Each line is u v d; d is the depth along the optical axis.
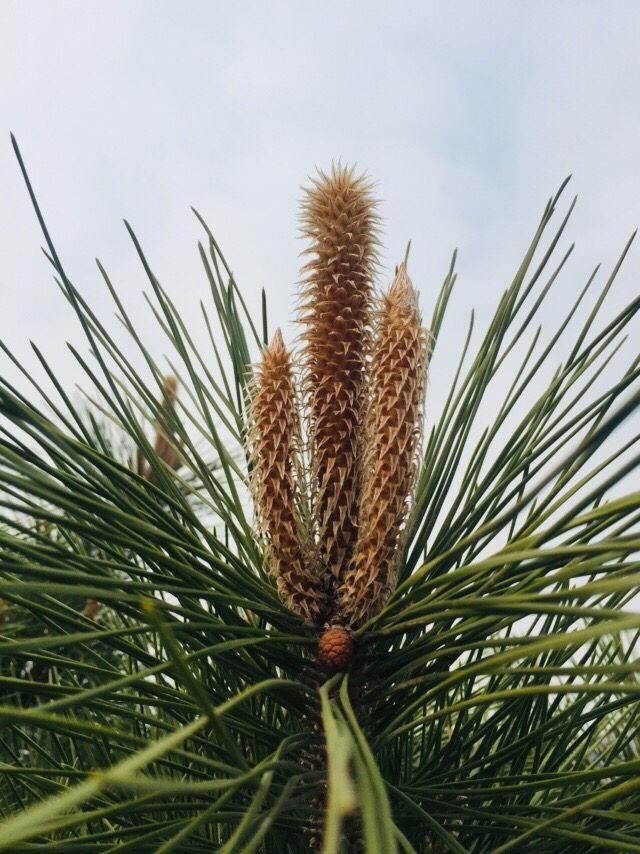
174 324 0.26
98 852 0.14
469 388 0.23
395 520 0.21
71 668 0.18
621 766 0.15
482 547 0.22
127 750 0.23
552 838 0.17
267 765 0.14
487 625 0.19
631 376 0.17
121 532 0.19
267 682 0.14
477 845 0.22
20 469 0.16
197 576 0.19
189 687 0.10
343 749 0.08
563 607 0.12
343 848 0.20
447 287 0.28
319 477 0.22
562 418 0.19
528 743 0.20
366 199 0.23
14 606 0.37
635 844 0.16
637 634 0.23
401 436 0.21
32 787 0.23
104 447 0.21
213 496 0.24
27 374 0.20
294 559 0.22
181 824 0.15
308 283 0.23
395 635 0.21
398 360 0.21
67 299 0.21
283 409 0.22
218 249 0.29
